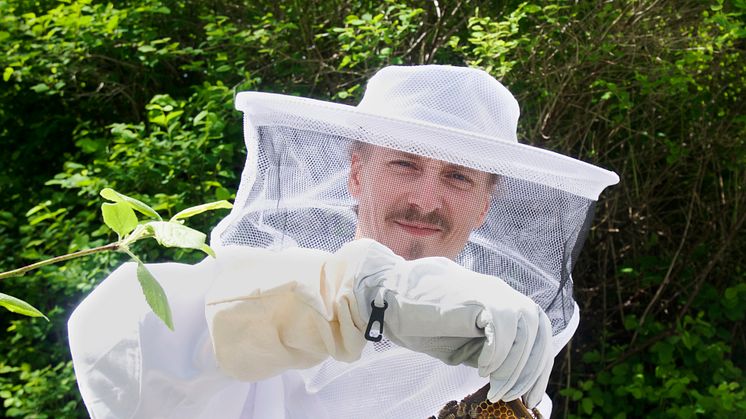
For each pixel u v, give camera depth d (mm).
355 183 1651
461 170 1597
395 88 1659
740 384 4863
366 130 1492
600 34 4754
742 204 5211
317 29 5461
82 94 5582
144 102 5793
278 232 1656
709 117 5125
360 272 1324
